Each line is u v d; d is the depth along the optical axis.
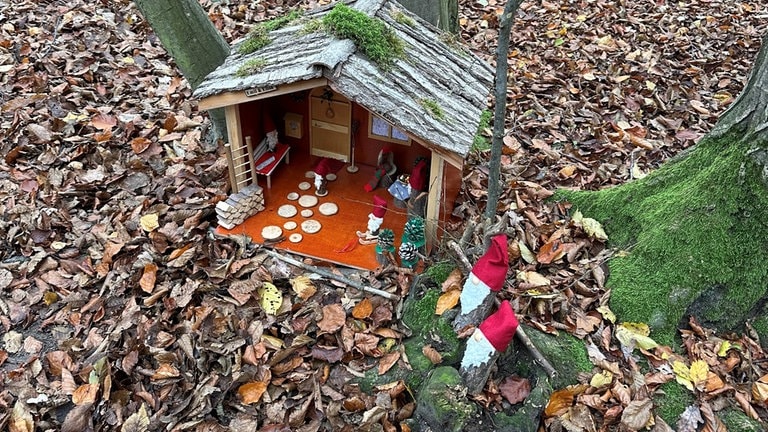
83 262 3.51
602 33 6.39
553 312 3.07
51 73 5.22
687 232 3.03
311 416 2.78
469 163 4.26
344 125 3.63
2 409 2.80
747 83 3.07
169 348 3.01
